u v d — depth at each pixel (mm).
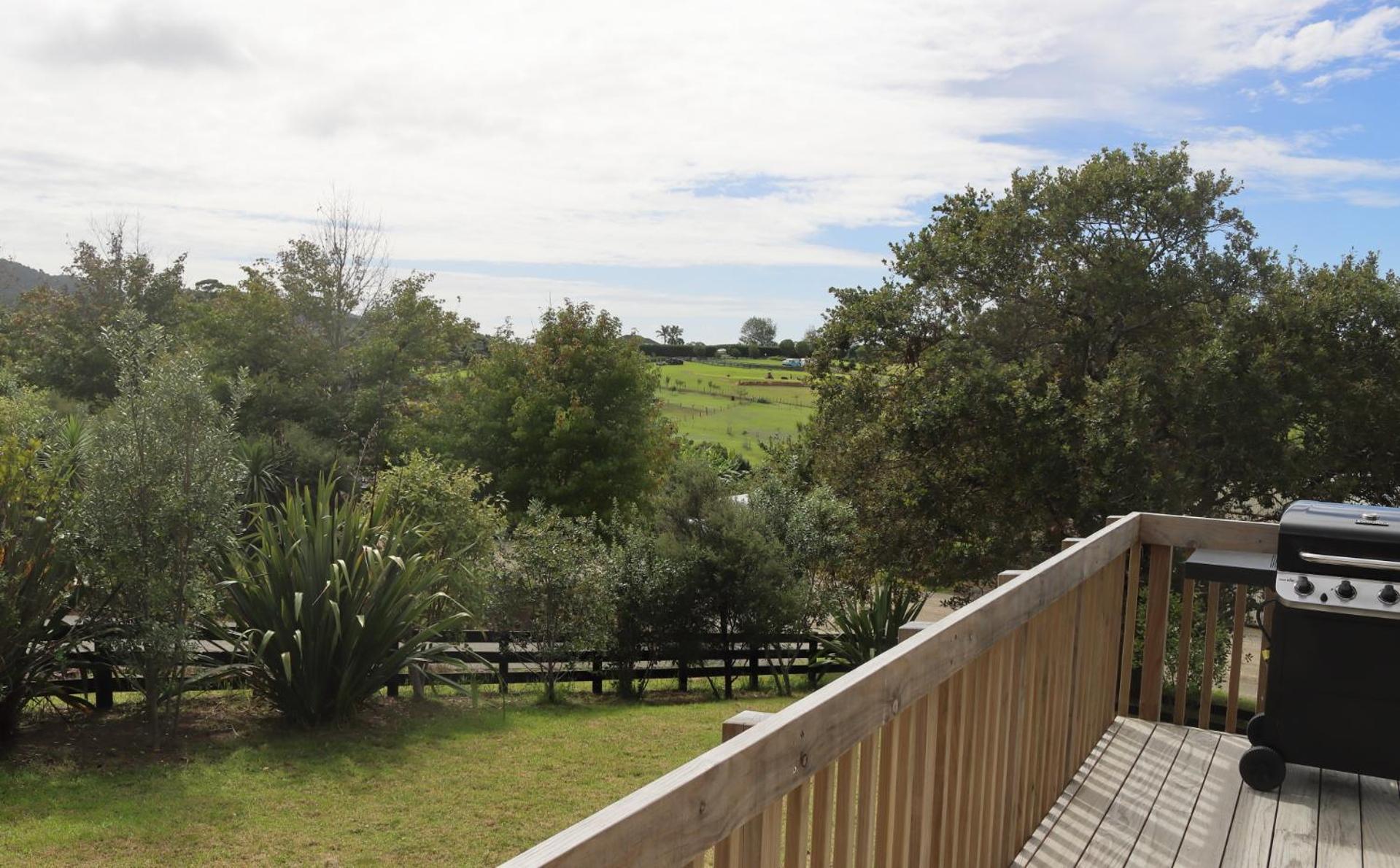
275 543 10773
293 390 31031
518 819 8227
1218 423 15930
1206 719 4555
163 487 9391
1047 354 18922
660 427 33125
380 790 8828
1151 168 18422
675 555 15148
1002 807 2943
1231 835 3281
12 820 7594
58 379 35500
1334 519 3531
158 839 7398
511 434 30453
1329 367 15953
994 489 17531
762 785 1501
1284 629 3578
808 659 17078
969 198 20547
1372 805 3547
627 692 14781
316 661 10602
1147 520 4715
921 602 18125
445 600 12703
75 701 10320
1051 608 3400
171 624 9531
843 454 19281
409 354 33094
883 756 2082
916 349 19719
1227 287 18062
